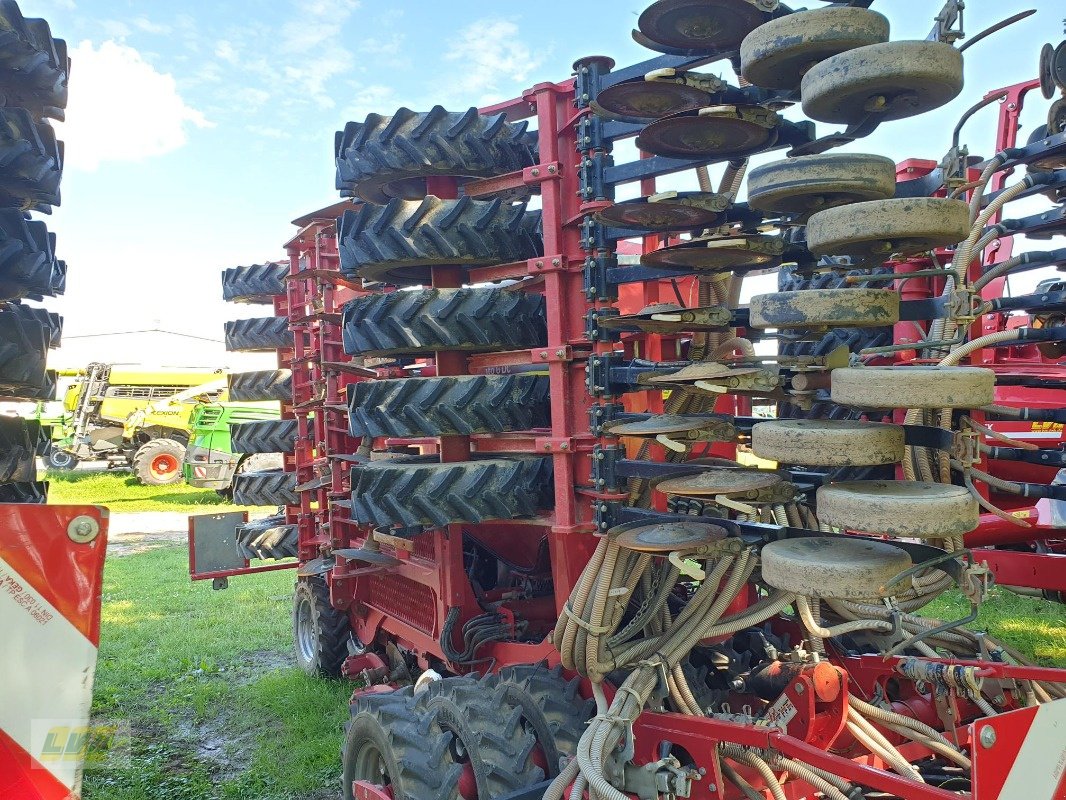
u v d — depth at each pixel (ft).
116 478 72.13
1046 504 14.47
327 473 19.24
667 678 9.83
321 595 19.49
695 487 8.54
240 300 25.46
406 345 10.76
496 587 15.81
